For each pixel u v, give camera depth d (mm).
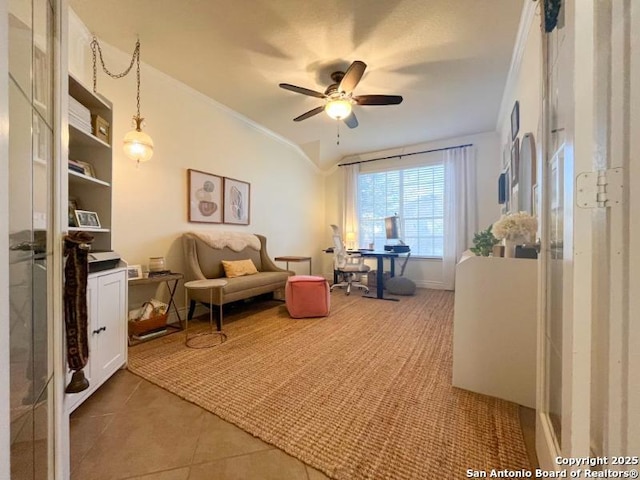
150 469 1125
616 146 685
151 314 2586
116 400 1600
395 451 1219
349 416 1456
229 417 1445
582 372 717
